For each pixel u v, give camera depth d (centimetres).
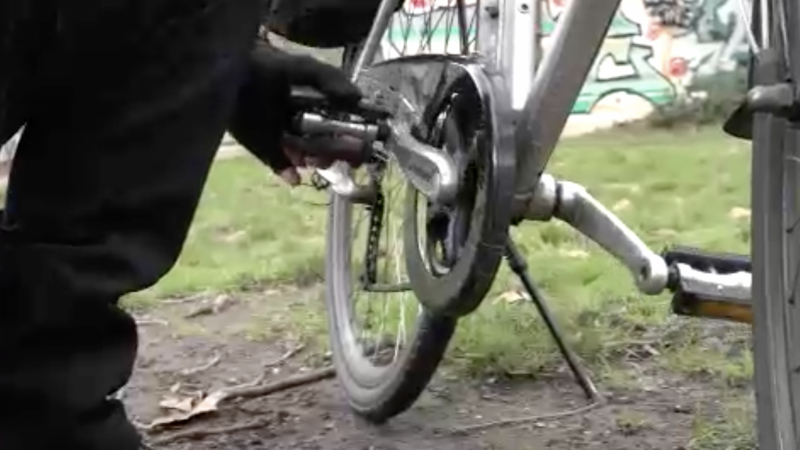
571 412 295
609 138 1086
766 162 162
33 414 98
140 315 401
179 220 103
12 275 98
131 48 101
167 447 282
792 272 157
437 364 270
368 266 281
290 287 435
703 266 210
